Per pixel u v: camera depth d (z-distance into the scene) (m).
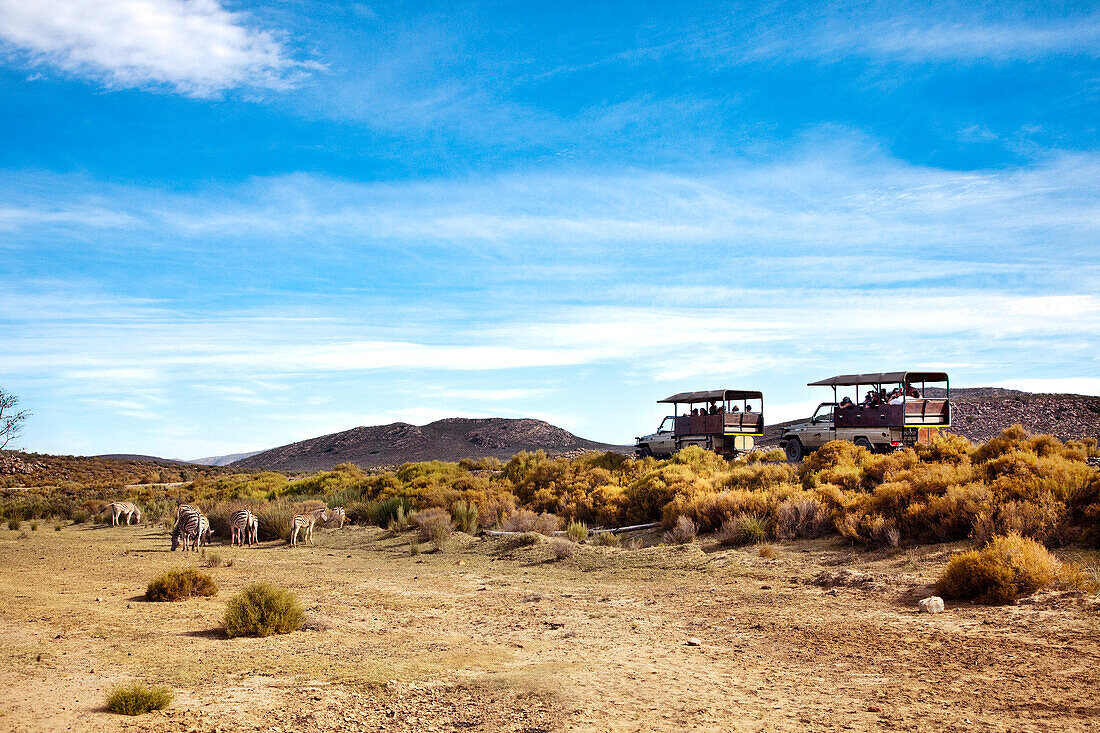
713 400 33.84
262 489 47.47
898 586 12.05
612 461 33.44
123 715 6.11
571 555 18.73
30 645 9.08
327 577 17.38
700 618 11.20
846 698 6.67
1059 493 14.12
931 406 28.12
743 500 19.73
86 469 80.75
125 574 17.17
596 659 8.57
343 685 7.21
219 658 8.48
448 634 10.43
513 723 6.05
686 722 6.04
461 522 25.36
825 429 30.08
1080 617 8.91
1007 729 5.62
